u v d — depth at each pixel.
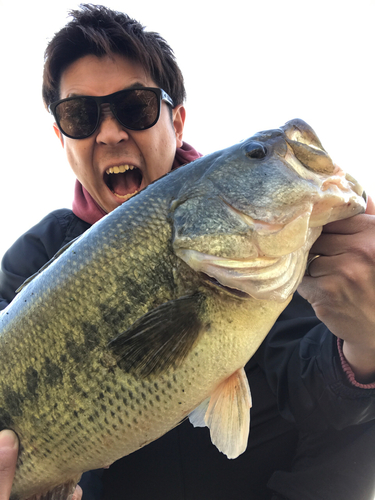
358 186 0.28
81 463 0.29
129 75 0.46
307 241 0.27
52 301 0.29
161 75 0.49
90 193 0.52
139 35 0.47
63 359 0.28
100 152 0.47
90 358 0.28
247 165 0.27
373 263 0.26
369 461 0.40
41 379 0.29
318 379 0.35
